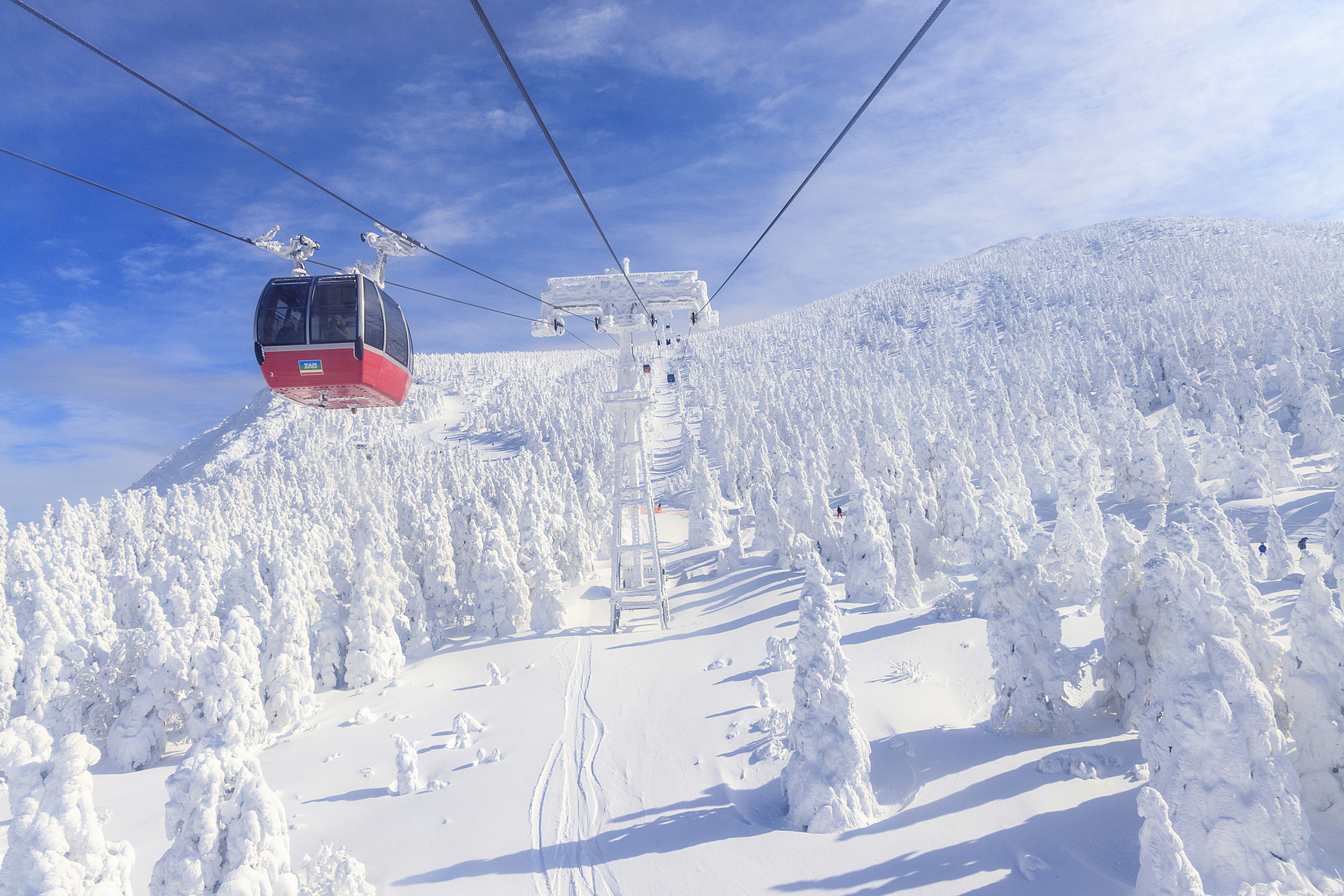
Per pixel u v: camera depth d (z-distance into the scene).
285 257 14.52
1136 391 125.00
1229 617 18.94
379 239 14.64
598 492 90.62
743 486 108.00
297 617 40.25
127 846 15.97
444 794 27.94
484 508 60.53
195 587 54.59
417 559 68.06
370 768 31.55
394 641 46.69
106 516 111.44
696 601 53.88
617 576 48.53
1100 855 16.72
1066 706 23.64
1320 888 13.32
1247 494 65.19
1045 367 160.62
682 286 44.22
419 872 22.62
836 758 21.20
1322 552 38.12
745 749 27.77
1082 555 39.41
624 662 41.38
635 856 21.48
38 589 51.19
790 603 46.81
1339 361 112.25
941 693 30.58
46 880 13.88
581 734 32.25
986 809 19.48
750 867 19.38
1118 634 23.31
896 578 44.97
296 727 38.44
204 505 132.88
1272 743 14.50
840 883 17.97
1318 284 192.12
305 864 18.83
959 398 147.25
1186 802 14.84
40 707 39.38
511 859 22.56
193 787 16.20
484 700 38.81
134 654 41.47
